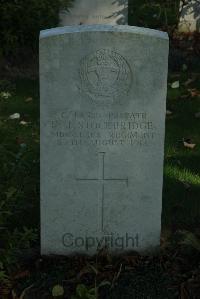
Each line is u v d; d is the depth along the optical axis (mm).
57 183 2260
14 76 4539
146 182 2273
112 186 2271
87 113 2188
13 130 3402
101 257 2316
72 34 2107
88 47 2121
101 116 2191
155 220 2320
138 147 2232
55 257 2324
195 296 2133
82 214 2301
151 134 2217
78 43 2117
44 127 2195
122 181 2270
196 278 2195
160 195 2291
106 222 2314
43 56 2125
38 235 2467
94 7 5324
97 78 2154
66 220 2307
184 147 3199
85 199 2285
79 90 2164
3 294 2160
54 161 2234
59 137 2209
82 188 2270
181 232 2355
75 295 2141
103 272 2240
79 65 2137
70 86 2158
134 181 2271
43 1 4660
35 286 2184
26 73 4629
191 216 2609
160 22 5723
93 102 2176
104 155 2236
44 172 2246
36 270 2268
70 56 2127
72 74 2146
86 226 2316
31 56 4898
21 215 2592
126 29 2115
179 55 4707
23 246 2357
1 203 2336
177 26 5566
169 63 4555
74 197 2279
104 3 5320
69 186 2266
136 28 2125
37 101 3928
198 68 4570
